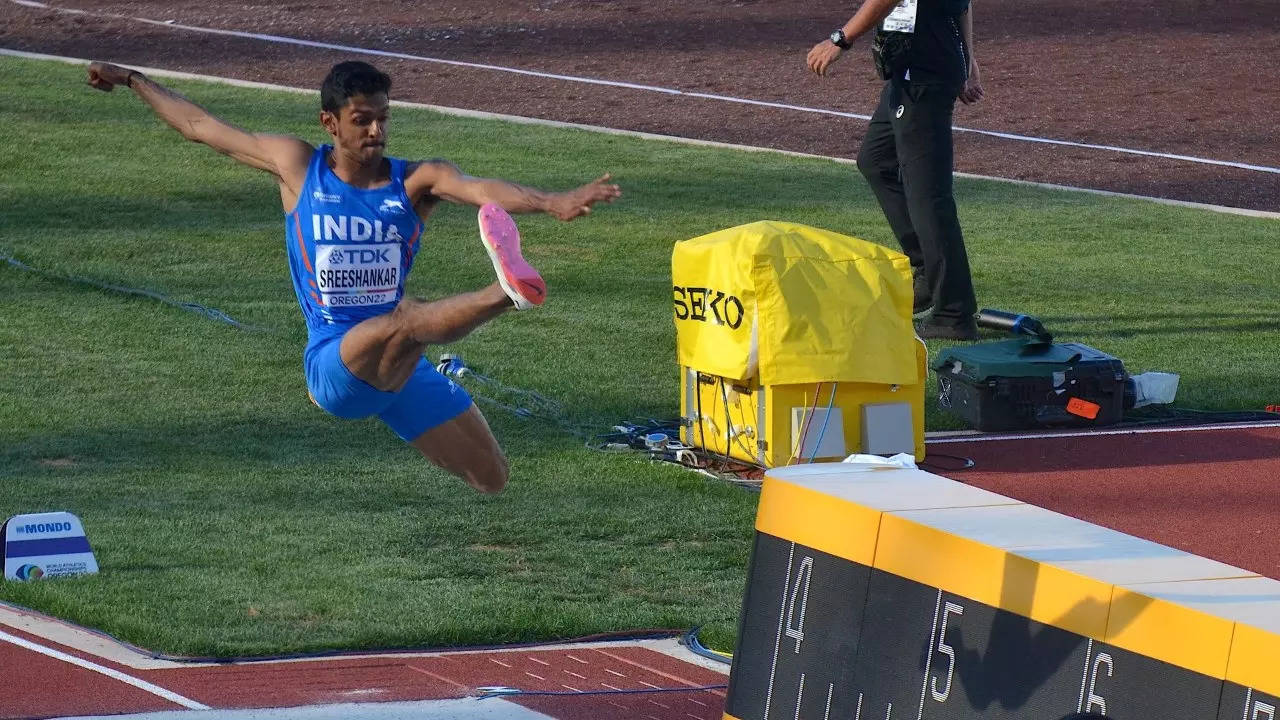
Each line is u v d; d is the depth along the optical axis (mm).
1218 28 111375
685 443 42781
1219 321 56375
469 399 26031
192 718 26719
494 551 36062
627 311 55969
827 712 23719
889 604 22812
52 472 39906
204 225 65438
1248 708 18422
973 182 76812
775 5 116062
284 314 54531
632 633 32062
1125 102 93125
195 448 42094
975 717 21562
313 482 39969
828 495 23781
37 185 70188
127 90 87750
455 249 62969
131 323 53062
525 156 78250
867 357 39844
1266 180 78938
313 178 23969
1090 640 20203
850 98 92688
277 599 32750
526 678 29641
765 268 39375
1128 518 38844
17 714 26906
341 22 109250
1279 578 34938
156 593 32656
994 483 41406
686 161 78562
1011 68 100312
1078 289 60156
